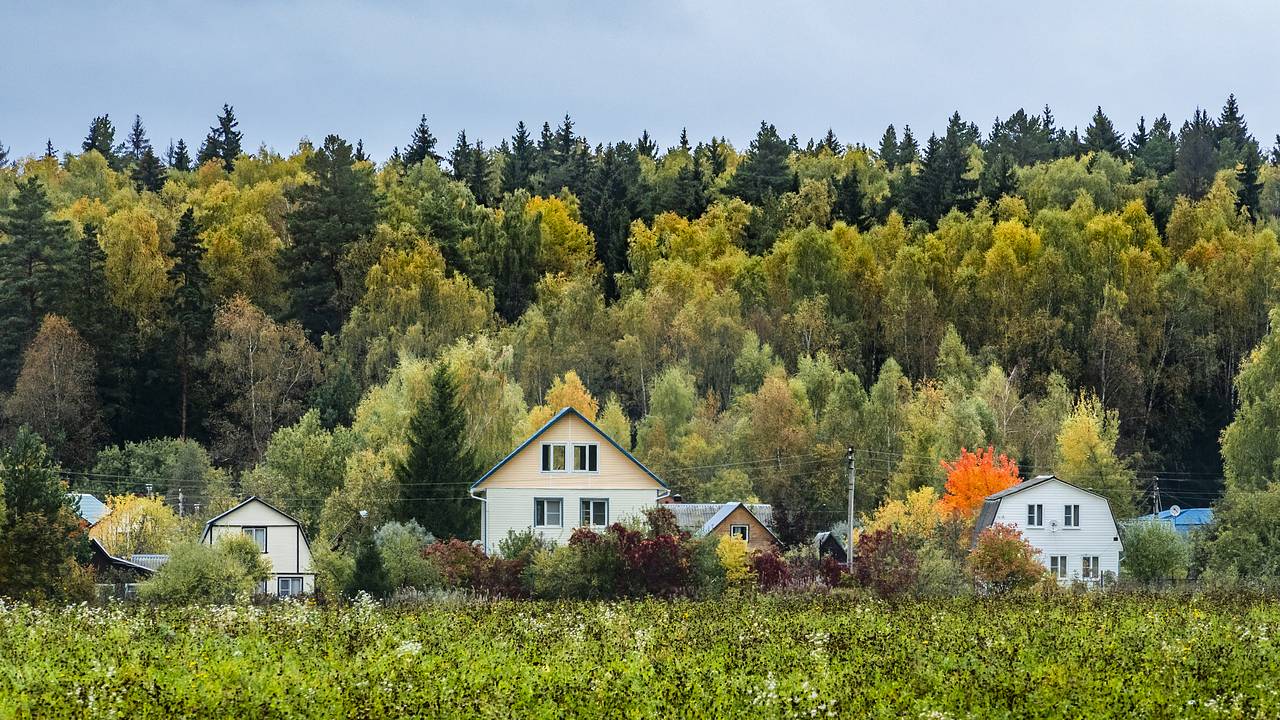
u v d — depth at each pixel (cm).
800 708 3042
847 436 14538
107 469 14712
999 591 7556
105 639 3972
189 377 17038
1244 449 12838
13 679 3216
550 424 9294
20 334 16588
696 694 3197
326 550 9225
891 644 4112
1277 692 3128
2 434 15288
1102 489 13512
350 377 15988
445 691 3145
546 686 3278
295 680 3338
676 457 14038
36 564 7325
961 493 11888
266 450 15550
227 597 7669
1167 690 3244
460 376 12312
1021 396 16762
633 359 17188
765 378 15425
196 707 2972
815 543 11450
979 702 3162
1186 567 9819
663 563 7238
